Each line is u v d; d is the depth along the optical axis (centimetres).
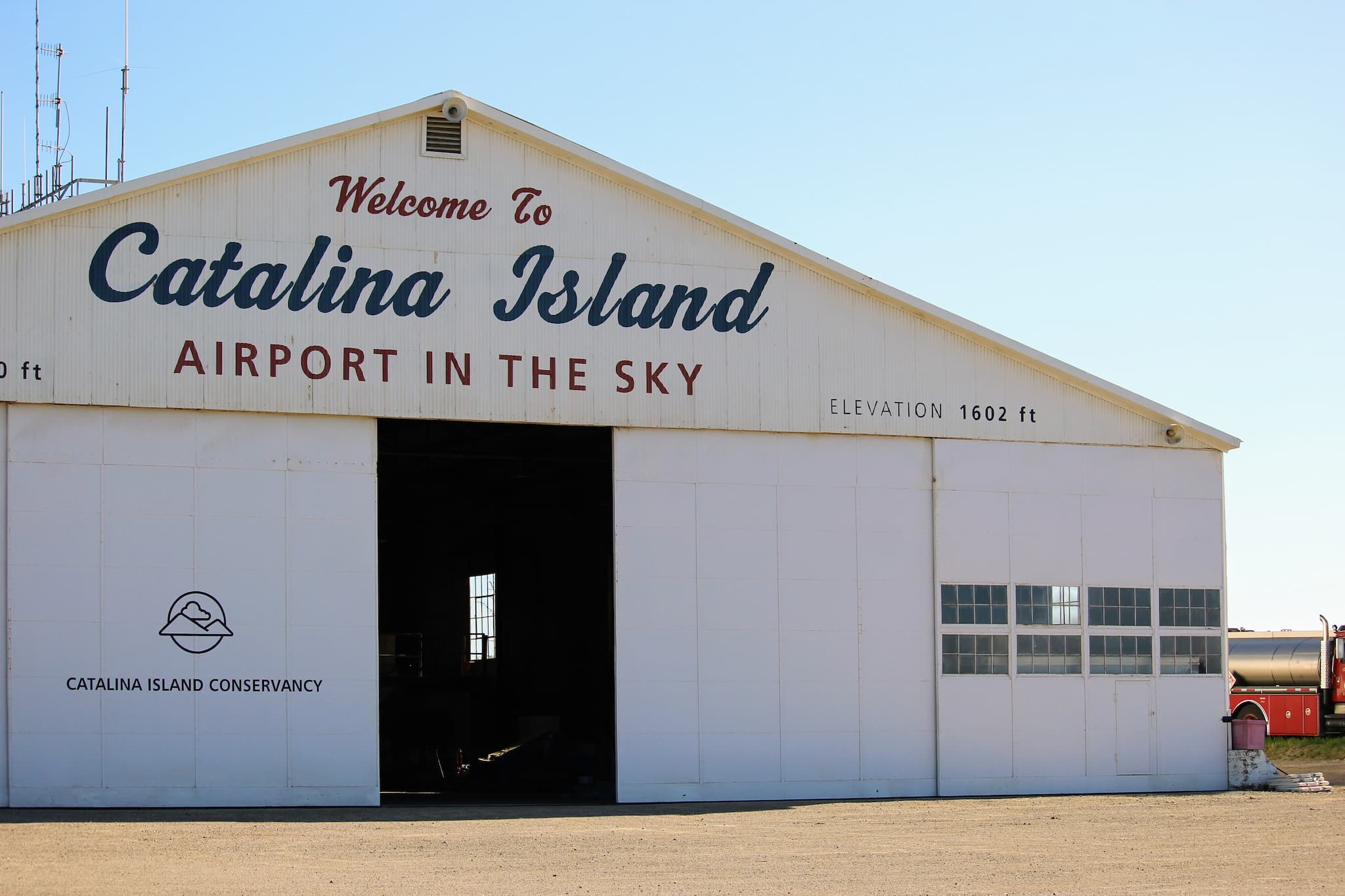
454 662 3862
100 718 1991
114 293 2045
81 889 1320
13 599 1972
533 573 3662
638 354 2266
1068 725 2425
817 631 2309
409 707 3584
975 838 1830
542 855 1625
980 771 2366
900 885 1454
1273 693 4003
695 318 2302
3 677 1961
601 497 3362
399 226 2178
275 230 2123
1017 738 2392
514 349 2206
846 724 2308
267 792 2044
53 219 2028
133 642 2012
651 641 2234
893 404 2384
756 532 2297
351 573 2105
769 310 2341
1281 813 2148
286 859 1547
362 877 1438
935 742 2347
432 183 2202
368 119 2166
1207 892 1450
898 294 2383
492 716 3603
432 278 2183
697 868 1540
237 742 2039
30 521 1988
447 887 1390
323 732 2073
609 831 1859
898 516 2370
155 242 2070
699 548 2269
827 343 2362
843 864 1586
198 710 2028
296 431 2106
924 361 2409
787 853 1667
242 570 2064
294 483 2097
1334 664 3931
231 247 2102
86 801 1973
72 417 2017
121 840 1670
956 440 2411
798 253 2350
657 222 2300
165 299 2064
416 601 3872
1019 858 1656
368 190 2170
